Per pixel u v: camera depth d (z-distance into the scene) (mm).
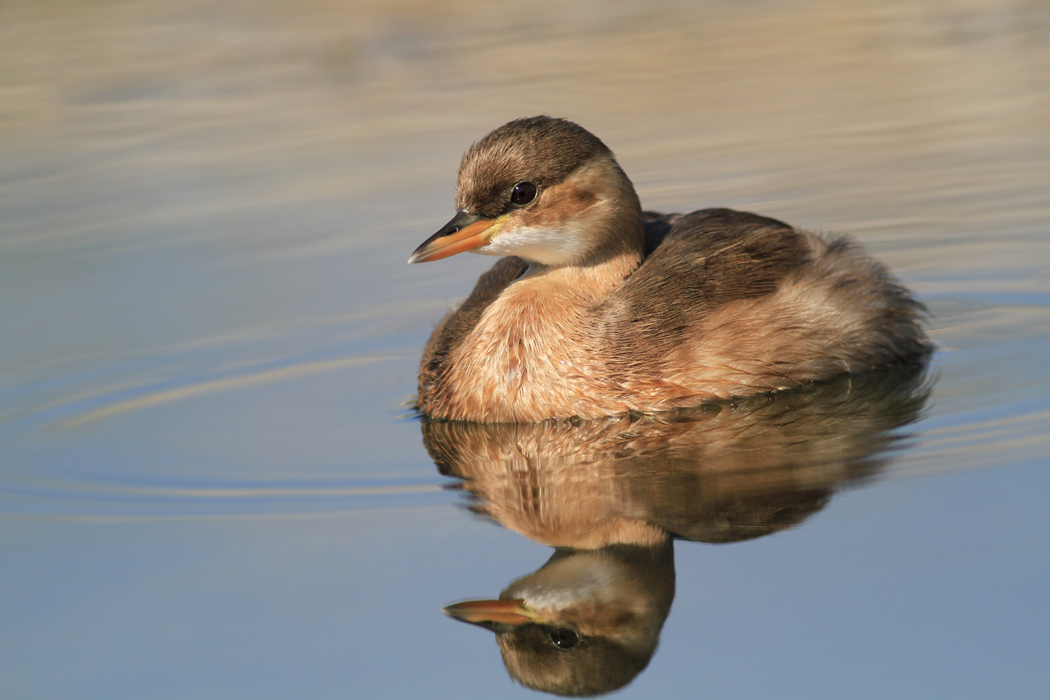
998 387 10133
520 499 8781
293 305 13297
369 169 17203
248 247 14844
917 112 18719
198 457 9766
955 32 22875
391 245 14852
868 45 22531
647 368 10438
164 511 8711
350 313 13125
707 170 16812
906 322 11016
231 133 19078
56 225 15703
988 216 14555
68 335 12531
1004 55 21125
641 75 21156
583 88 20562
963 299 12531
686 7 25656
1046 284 12672
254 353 12164
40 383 11414
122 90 21219
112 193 16828
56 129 19625
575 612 7422
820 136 17922
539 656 7098
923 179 15938
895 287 11156
